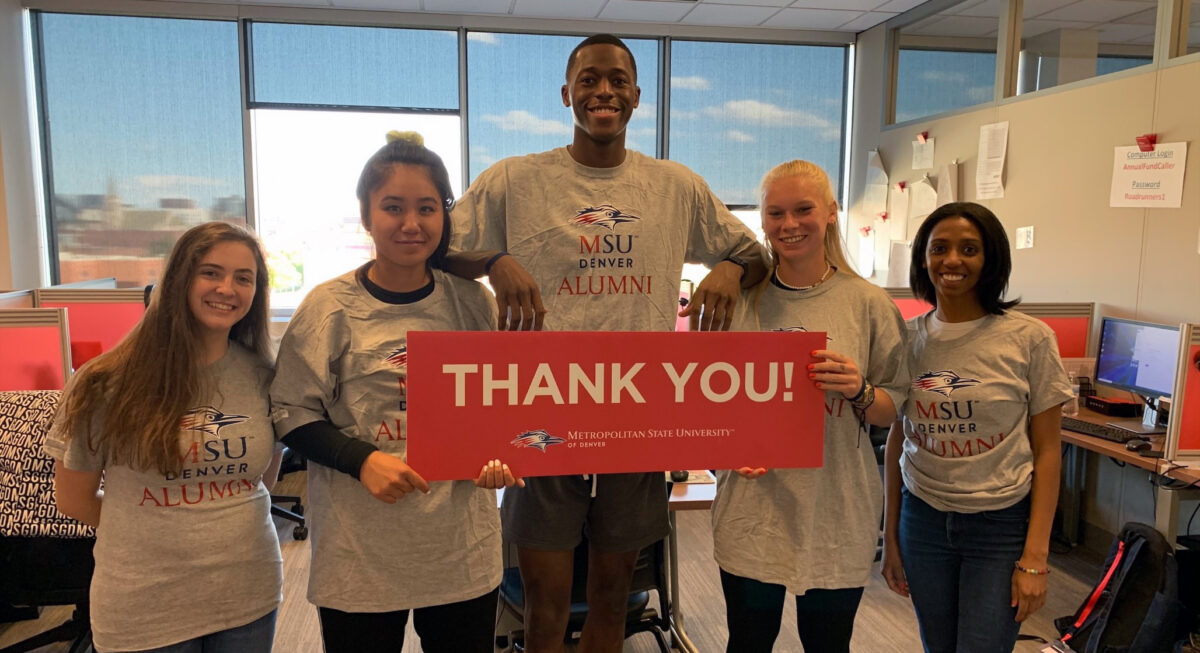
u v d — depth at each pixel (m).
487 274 1.31
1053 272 3.59
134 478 1.25
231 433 1.27
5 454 1.75
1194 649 2.26
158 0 4.55
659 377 1.23
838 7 4.70
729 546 1.47
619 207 1.46
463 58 4.93
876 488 1.47
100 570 1.25
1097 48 3.36
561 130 5.14
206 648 1.32
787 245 1.40
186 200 4.76
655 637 2.46
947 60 4.45
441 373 1.16
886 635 2.59
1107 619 2.18
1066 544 3.38
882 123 5.10
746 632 1.48
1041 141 3.66
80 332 3.06
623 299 1.46
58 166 4.64
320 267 4.96
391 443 1.25
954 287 1.57
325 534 1.27
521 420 1.19
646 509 1.54
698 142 5.33
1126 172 3.16
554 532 1.49
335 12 4.73
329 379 1.24
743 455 1.27
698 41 5.23
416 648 2.46
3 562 1.85
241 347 1.36
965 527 1.57
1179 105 2.92
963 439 1.57
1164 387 2.78
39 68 4.57
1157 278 3.03
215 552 1.27
